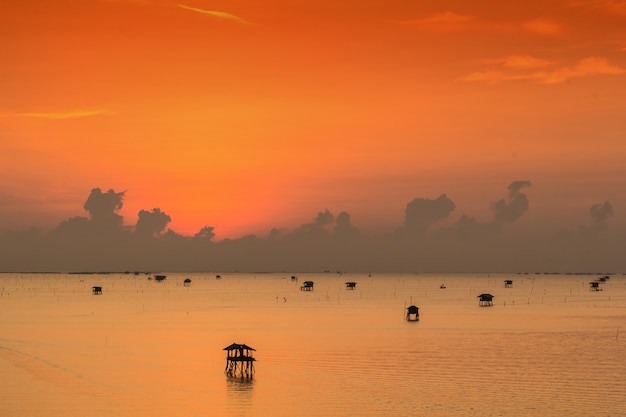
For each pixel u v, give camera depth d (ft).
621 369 338.54
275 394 284.00
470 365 350.84
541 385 300.40
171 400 273.75
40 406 263.90
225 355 386.52
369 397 279.28
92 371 333.01
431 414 254.47
